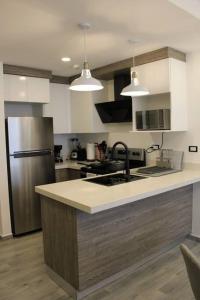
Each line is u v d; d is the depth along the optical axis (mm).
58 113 4332
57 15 1982
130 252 2494
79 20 2090
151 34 2463
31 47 2775
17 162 3451
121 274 2443
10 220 3475
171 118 2977
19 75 3627
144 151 3693
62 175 4152
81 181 2652
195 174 2902
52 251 2398
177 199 3010
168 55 2889
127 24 2199
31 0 1735
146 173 2973
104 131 4266
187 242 3178
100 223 2215
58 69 3840
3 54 3025
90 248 2160
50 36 2447
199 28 2328
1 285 2375
